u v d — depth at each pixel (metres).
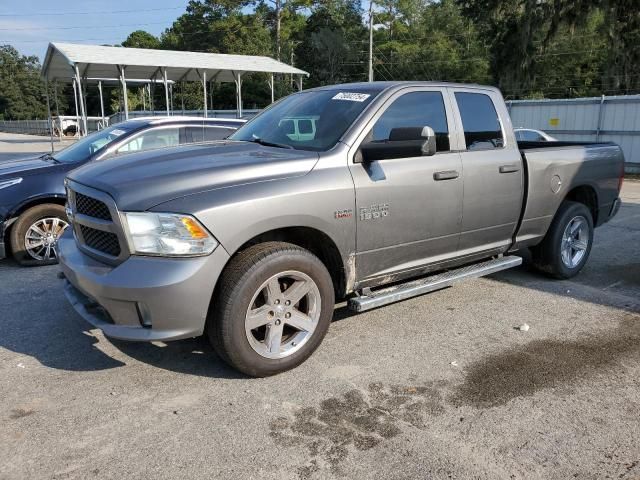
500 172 4.94
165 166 3.71
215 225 3.34
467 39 60.50
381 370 3.88
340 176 3.88
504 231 5.16
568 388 3.64
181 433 3.10
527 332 4.57
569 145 6.23
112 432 3.11
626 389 3.63
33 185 6.38
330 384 3.67
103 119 29.00
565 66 49.16
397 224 4.22
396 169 4.19
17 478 2.72
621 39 31.70
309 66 60.59
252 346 3.59
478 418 3.28
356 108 4.26
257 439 3.05
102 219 3.56
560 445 3.02
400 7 65.69
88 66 21.27
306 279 3.76
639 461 2.89
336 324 4.72
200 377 3.75
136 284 3.25
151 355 4.09
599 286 5.81
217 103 56.78
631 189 14.59
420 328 4.64
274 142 4.38
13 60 95.88
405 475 2.76
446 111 4.70
